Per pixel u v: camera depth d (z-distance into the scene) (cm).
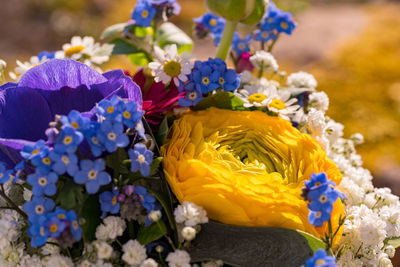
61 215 28
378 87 127
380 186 97
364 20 175
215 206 30
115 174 29
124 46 38
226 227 30
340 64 139
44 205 28
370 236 32
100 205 30
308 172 31
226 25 35
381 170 100
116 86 30
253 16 34
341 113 117
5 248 30
